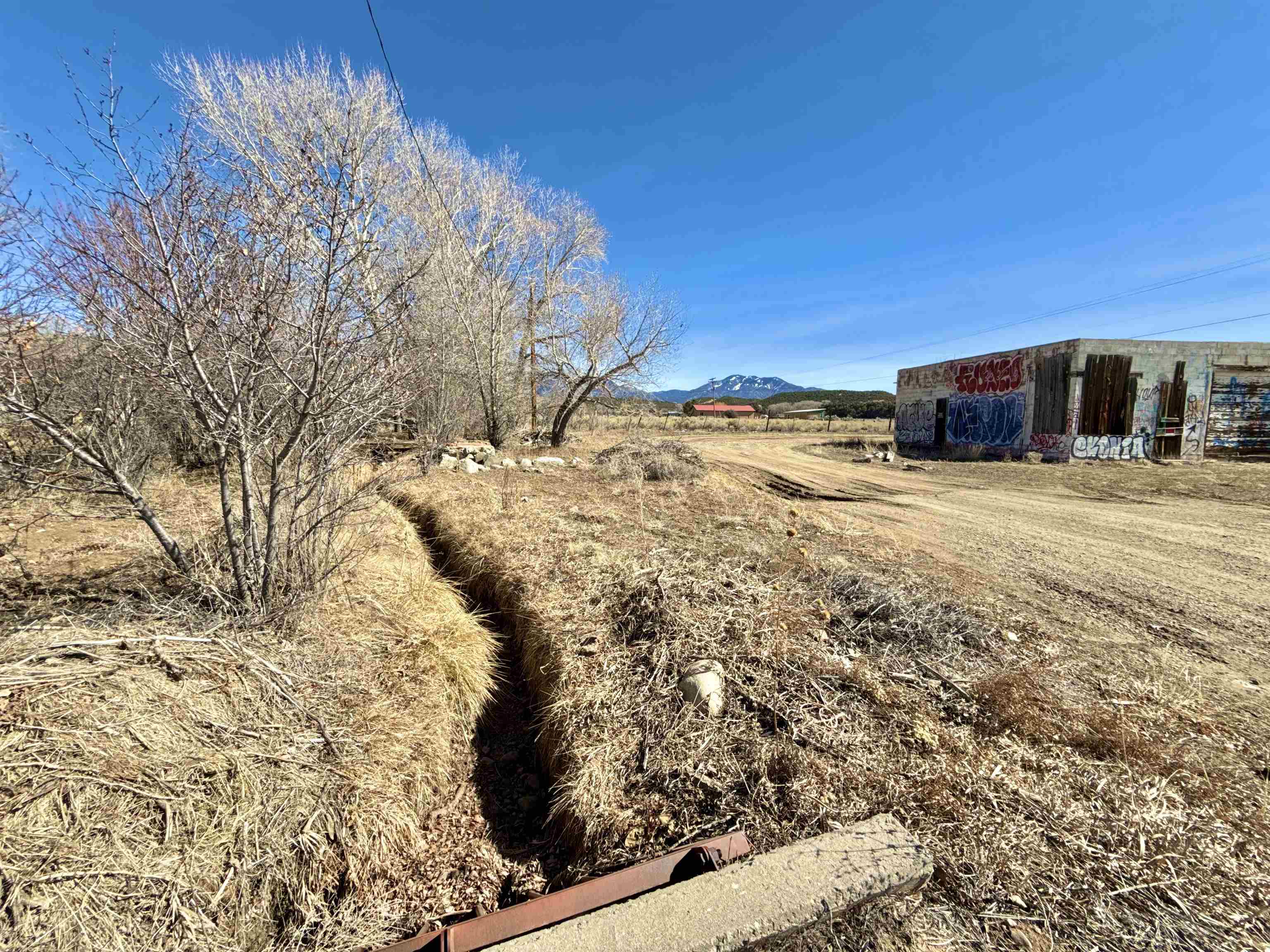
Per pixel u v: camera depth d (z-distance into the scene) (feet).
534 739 10.71
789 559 16.07
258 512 11.06
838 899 5.56
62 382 8.73
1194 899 5.71
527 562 16.21
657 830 7.44
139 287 7.61
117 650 7.45
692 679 9.59
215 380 9.18
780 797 7.39
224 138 19.99
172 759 6.63
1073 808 6.89
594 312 49.34
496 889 7.61
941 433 72.90
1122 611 13.58
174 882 5.89
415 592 13.76
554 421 54.34
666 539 18.47
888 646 10.98
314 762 7.75
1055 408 54.24
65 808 5.70
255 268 8.62
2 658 6.72
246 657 8.38
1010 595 14.56
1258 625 12.80
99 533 15.44
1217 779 7.45
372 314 9.91
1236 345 53.31
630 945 5.17
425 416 34.35
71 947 5.11
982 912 5.66
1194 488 35.27
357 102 29.09
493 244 49.88
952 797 7.08
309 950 6.49
